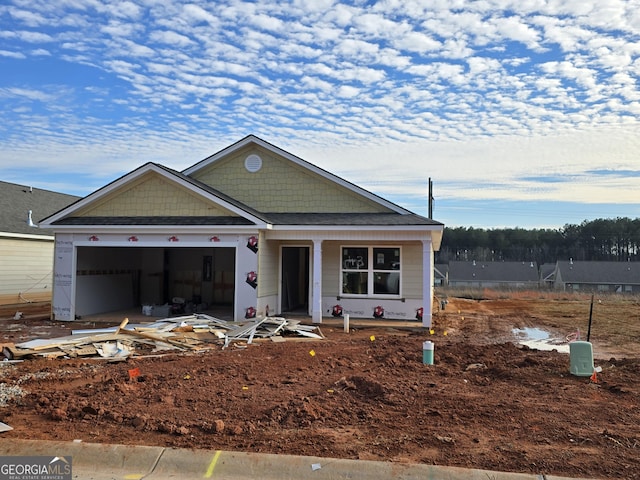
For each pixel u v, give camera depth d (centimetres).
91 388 776
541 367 940
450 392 759
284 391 763
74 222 1638
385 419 630
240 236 1570
